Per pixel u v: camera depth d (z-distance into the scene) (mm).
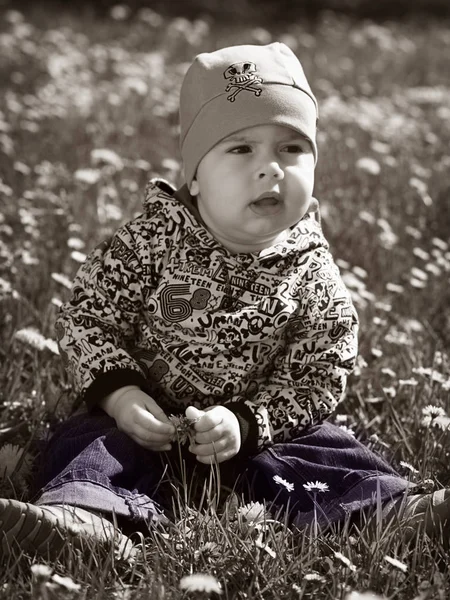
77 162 4844
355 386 2771
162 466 2205
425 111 6789
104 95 6328
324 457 2199
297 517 2082
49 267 3391
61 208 3969
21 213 3848
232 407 2182
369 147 5543
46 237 3709
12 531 1817
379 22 11961
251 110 2199
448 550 1958
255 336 2250
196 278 2264
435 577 1812
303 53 8781
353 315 2350
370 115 6254
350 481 2129
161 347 2281
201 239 2279
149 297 2289
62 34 8711
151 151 5133
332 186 4727
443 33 10695
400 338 3037
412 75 8055
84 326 2299
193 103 2289
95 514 1937
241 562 1867
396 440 2508
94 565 1854
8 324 2961
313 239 2354
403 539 1940
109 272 2324
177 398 2287
